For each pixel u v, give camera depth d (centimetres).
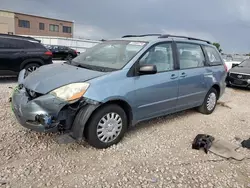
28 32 5066
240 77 888
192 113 523
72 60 420
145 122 445
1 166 270
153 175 275
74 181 255
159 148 343
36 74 353
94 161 296
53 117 286
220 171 294
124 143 351
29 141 332
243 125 470
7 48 745
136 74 350
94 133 316
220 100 676
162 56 397
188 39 468
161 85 384
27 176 257
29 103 296
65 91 292
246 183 272
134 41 399
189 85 444
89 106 302
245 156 335
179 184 262
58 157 299
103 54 398
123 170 281
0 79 816
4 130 361
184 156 325
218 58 544
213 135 406
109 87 316
